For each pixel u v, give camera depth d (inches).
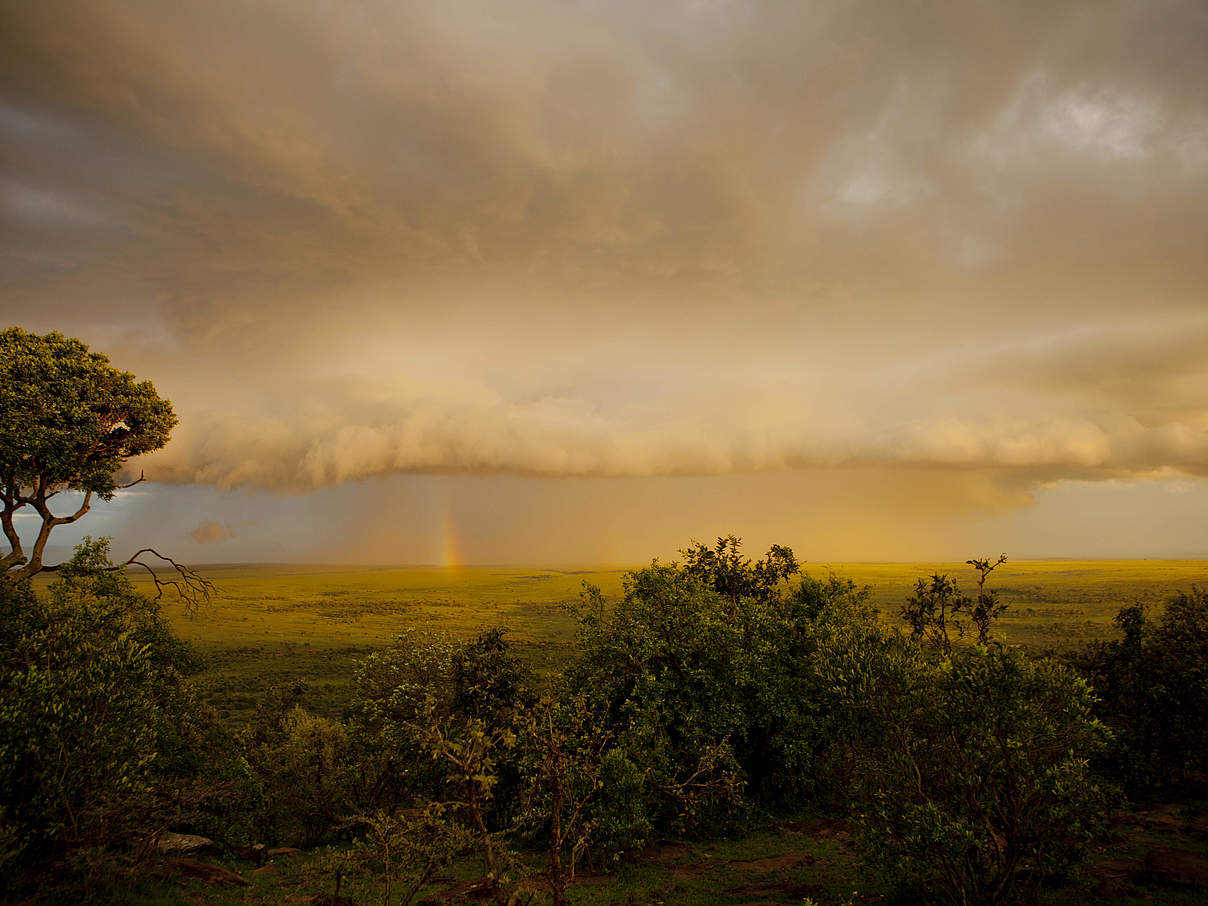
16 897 505.4
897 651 598.5
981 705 497.4
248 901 617.0
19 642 646.5
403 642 1077.1
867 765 556.4
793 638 1085.1
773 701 995.3
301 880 692.1
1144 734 1011.3
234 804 951.6
